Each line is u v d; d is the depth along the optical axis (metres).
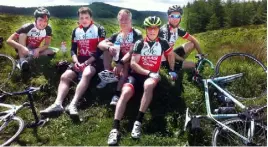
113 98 5.84
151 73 5.50
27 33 6.94
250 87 6.24
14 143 5.24
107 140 5.28
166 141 5.16
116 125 5.18
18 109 5.32
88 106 6.07
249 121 4.80
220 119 5.09
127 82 5.50
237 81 6.30
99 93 6.29
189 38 6.64
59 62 6.76
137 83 5.68
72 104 5.74
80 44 6.42
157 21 5.54
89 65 6.17
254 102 5.88
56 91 6.40
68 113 5.79
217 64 6.09
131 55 5.91
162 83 6.25
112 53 6.04
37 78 6.67
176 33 6.50
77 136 5.38
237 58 7.14
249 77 6.38
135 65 5.60
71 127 5.55
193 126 5.04
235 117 4.97
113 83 6.40
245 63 6.98
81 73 6.23
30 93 5.43
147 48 5.64
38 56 6.96
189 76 6.45
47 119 5.64
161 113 5.73
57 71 6.76
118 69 5.85
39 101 6.27
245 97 6.12
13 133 5.52
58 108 5.75
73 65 6.25
